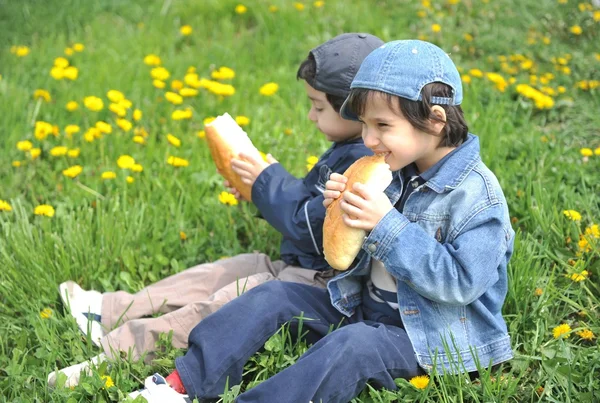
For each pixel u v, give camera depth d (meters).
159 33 5.35
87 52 4.96
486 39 4.96
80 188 3.26
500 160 3.37
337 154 2.42
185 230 3.03
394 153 1.97
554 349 2.23
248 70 4.77
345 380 1.96
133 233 2.95
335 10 5.43
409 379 2.08
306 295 2.24
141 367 2.22
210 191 3.35
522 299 2.42
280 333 2.21
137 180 3.36
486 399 2.03
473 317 2.09
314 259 2.51
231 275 2.57
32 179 3.44
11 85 4.33
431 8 5.50
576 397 2.04
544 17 5.30
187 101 4.18
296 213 2.44
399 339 2.07
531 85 4.32
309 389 1.92
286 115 4.04
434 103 1.92
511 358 2.12
